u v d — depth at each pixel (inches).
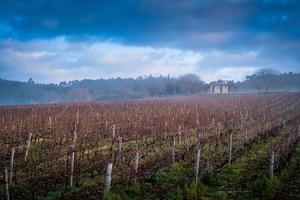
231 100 3836.1
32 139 1195.3
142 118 1680.6
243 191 639.1
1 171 746.8
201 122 1614.2
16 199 571.8
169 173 748.6
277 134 1379.2
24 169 764.0
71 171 655.1
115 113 1946.4
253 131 1349.7
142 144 1103.6
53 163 827.4
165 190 639.1
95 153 894.4
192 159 896.3
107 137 1243.2
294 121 1836.9
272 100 3710.6
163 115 1808.6
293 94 4827.8
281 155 858.1
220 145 1086.4
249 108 2635.3
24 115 1942.7
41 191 618.2
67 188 637.9
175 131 1352.1
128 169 764.0
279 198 598.2
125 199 581.9
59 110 2391.7
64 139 1179.9
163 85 7859.3
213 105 2923.2
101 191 624.7
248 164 857.5
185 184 642.2
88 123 1498.5
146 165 815.1
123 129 1346.0
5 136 1198.9
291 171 778.8
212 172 744.3
